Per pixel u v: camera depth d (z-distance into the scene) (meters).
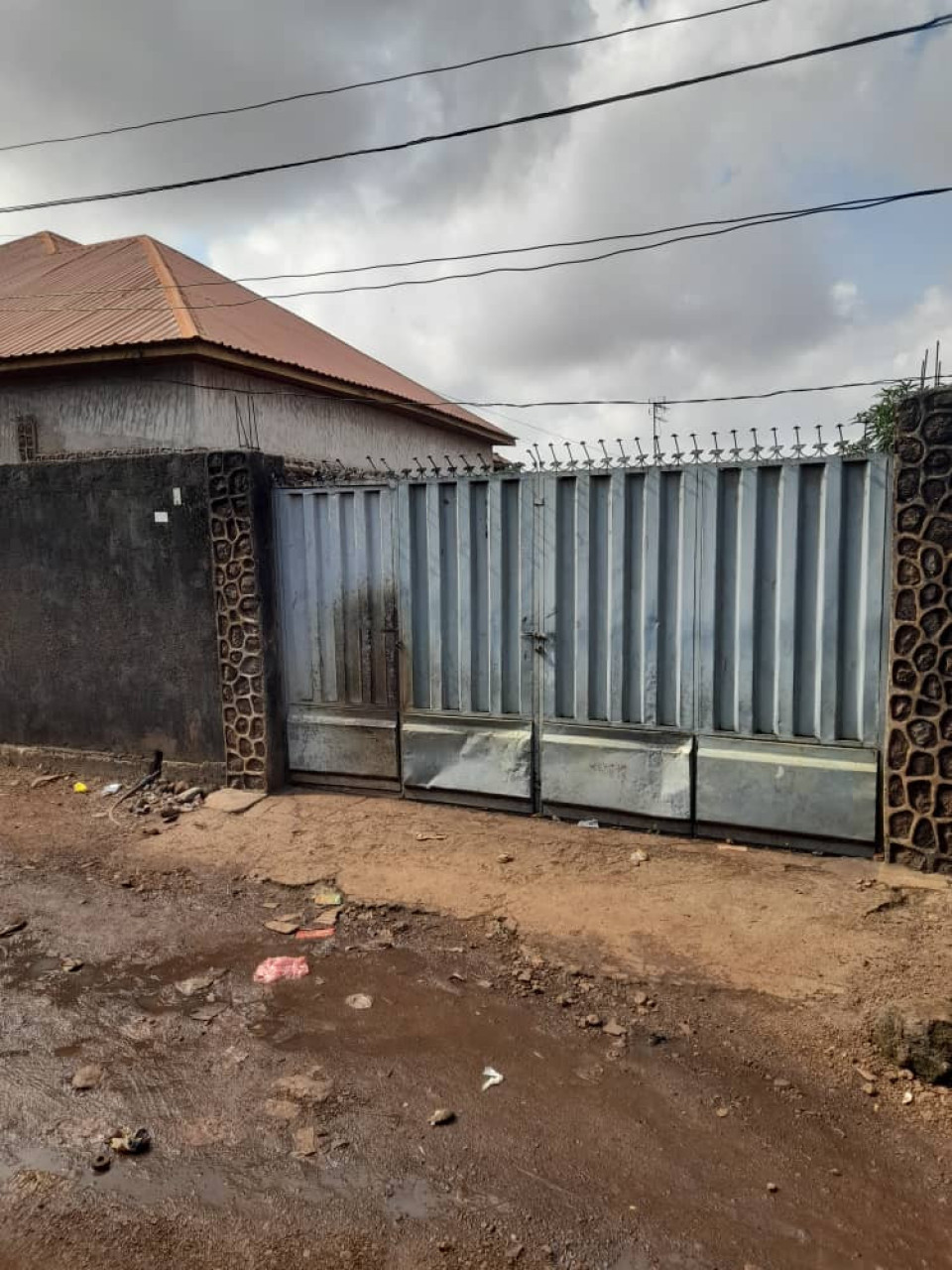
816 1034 3.05
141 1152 2.56
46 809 5.86
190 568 5.90
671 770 4.85
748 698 4.65
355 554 5.62
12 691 6.72
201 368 9.87
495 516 5.15
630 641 4.92
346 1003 3.39
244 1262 2.16
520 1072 2.92
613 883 4.32
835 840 4.52
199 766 6.09
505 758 5.31
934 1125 2.59
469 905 4.18
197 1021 3.29
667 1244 2.17
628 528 4.83
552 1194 2.36
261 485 5.71
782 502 4.46
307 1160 2.51
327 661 5.82
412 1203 2.34
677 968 3.52
